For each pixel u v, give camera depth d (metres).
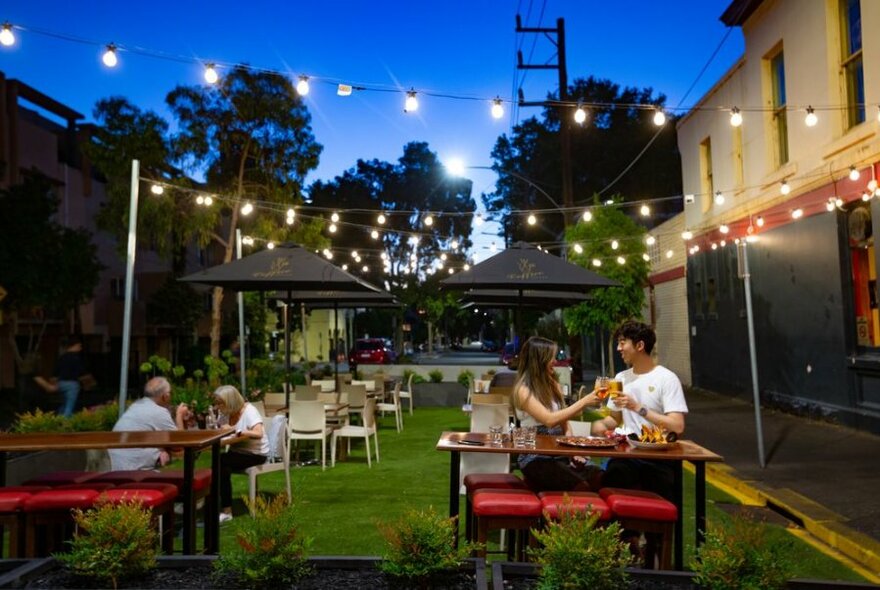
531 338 5.73
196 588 3.69
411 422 15.77
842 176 11.84
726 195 17.44
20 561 3.91
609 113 43.31
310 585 3.71
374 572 3.88
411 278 46.34
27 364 22.38
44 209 20.88
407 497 7.99
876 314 11.34
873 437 10.93
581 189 43.72
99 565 3.71
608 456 4.70
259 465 7.40
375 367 20.48
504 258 10.41
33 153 25.64
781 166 14.20
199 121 24.45
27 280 19.98
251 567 3.70
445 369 20.36
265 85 24.88
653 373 5.35
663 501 4.54
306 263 10.01
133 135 23.36
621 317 18.33
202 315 33.47
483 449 4.77
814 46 12.65
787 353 14.19
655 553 4.62
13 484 7.58
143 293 32.75
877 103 10.70
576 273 10.19
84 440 5.37
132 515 3.86
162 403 6.89
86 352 28.91
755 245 15.63
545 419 5.43
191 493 5.11
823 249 12.56
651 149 41.97
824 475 8.62
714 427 12.90
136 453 6.54
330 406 11.30
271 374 18.44
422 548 3.74
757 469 9.13
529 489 5.16
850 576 5.51
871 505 7.17
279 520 3.81
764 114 14.98
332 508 7.43
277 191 25.33
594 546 3.60
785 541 4.14
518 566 3.83
